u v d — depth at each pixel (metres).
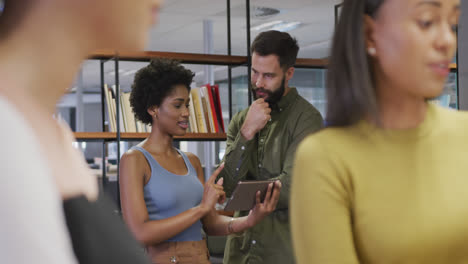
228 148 2.64
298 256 0.92
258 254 2.50
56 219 0.30
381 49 0.88
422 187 0.88
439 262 0.89
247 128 2.54
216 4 7.54
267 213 2.21
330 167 0.89
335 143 0.90
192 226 2.21
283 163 2.55
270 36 2.56
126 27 0.37
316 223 0.87
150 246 2.15
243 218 2.28
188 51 11.27
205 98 3.88
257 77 2.58
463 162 0.91
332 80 0.94
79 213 0.37
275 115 2.62
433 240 0.87
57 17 0.35
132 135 3.67
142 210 2.12
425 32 0.84
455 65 4.36
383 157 0.89
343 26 0.92
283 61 2.55
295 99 2.61
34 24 0.34
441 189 0.89
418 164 0.89
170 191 2.20
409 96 0.90
